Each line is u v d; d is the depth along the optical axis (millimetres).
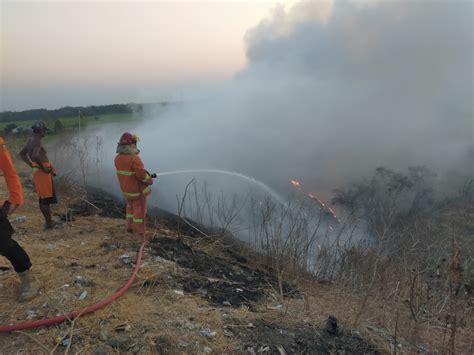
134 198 4953
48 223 5359
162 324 3088
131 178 4871
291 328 3334
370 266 4852
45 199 5262
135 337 2883
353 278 4738
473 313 3994
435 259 5113
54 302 3258
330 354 3031
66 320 3004
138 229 5020
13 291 3424
